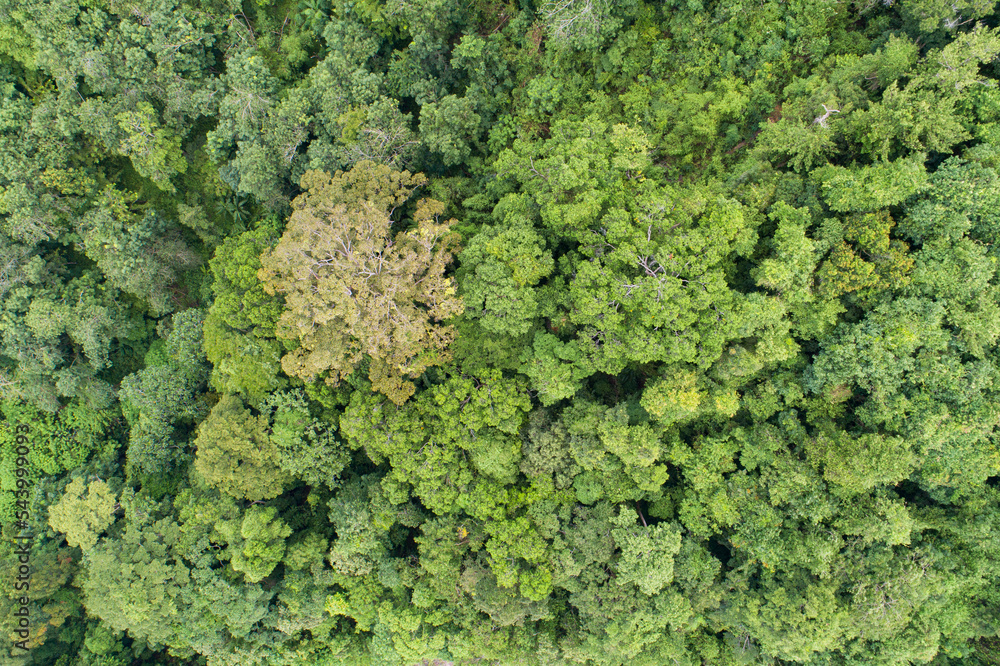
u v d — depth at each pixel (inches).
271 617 1155.9
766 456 1017.5
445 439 1075.3
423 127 1195.9
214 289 1211.2
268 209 1290.6
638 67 1211.9
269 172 1217.4
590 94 1221.1
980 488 955.3
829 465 950.4
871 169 921.5
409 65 1277.1
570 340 1044.5
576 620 1113.4
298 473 1173.7
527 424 1110.4
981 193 877.2
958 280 891.4
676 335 946.1
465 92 1284.4
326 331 1030.4
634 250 960.3
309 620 1127.6
